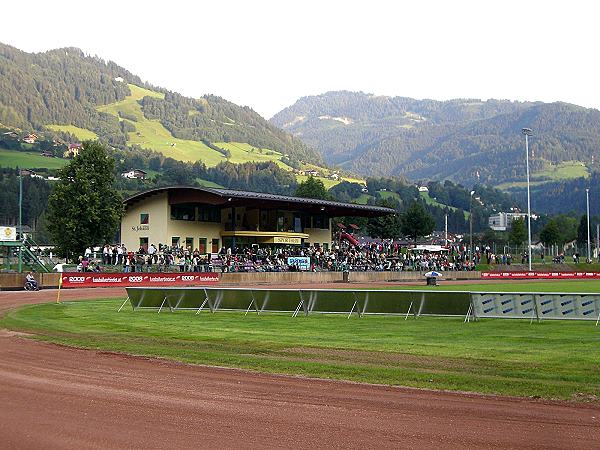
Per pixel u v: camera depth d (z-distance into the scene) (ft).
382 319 95.55
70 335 75.00
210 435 32.58
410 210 404.57
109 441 31.42
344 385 46.06
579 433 33.42
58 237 217.36
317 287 190.08
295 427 34.27
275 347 65.10
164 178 596.29
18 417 35.78
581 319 87.04
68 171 219.00
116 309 113.29
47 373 49.93
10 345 66.39
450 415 37.14
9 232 181.78
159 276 185.98
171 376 49.29
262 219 271.08
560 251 439.22
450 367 53.06
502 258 342.03
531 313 89.71
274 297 103.45
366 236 521.24
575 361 55.93
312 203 264.52
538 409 38.68
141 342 69.15
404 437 32.48
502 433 33.30
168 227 243.81
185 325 87.35
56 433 32.71
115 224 220.84
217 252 255.91
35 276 167.84
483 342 69.05
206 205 255.70
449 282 246.27
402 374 49.55
